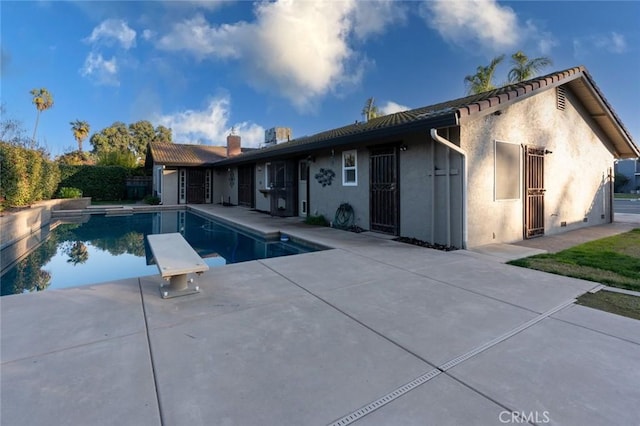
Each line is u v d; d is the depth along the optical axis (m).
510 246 6.69
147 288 4.03
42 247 8.20
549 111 8.28
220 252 7.77
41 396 2.00
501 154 7.07
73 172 20.48
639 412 1.87
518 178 7.46
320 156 10.44
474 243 6.57
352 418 1.83
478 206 6.63
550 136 8.34
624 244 6.96
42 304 3.49
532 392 2.05
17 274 5.85
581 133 9.39
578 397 2.00
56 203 14.43
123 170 22.09
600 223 10.41
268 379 2.18
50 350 2.54
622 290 3.93
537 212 7.98
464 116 5.57
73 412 1.86
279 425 1.78
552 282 4.27
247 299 3.66
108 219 13.41
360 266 5.09
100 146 42.41
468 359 2.43
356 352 2.53
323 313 3.27
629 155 11.06
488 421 1.81
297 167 12.52
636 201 22.03
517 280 4.36
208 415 1.85
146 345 2.63
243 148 24.41
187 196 19.39
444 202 6.63
